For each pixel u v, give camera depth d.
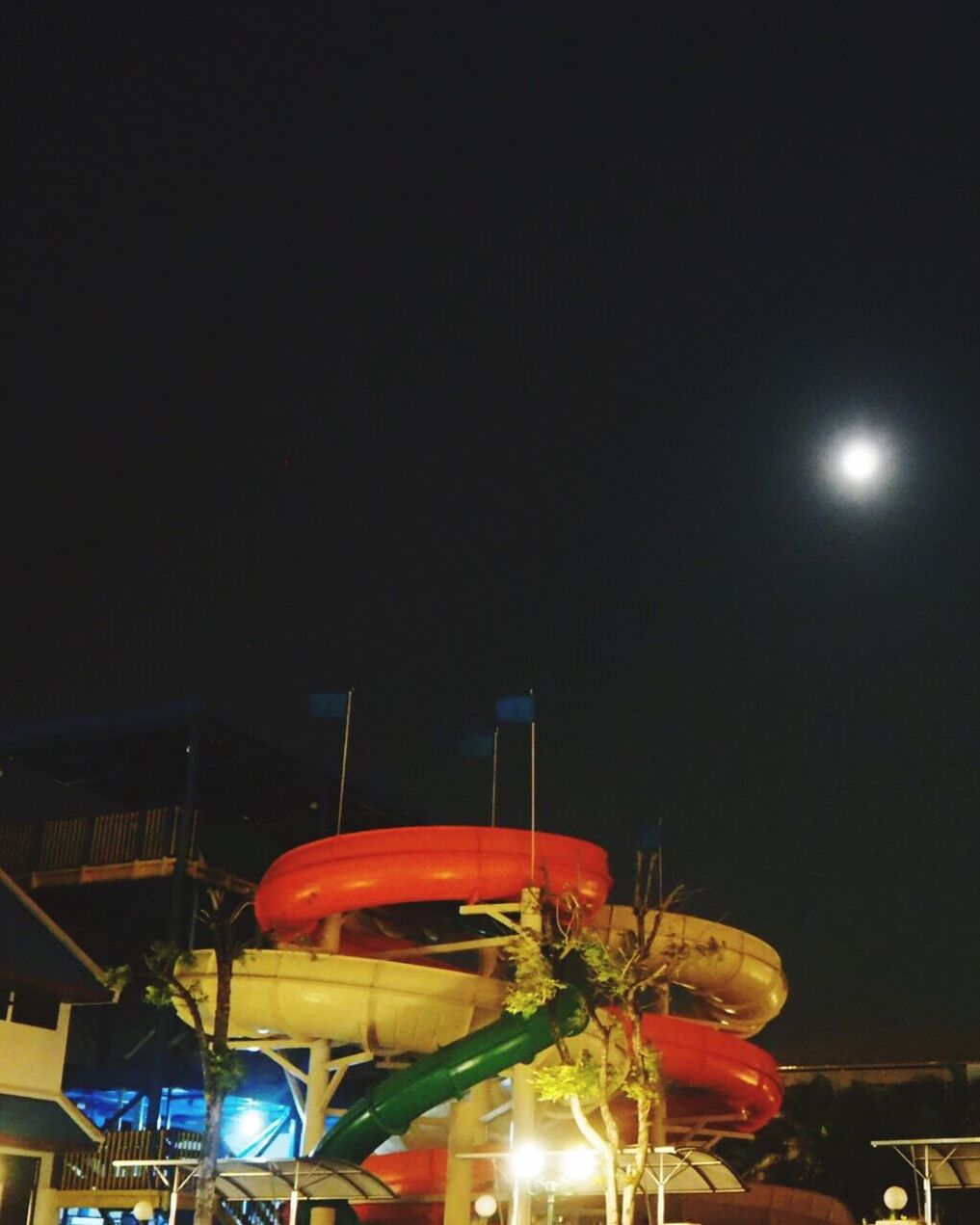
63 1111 38.44
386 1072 59.50
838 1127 65.75
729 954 48.22
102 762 59.34
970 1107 66.12
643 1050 28.12
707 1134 51.25
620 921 46.56
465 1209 43.22
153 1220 38.88
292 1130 57.78
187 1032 52.72
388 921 50.28
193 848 53.78
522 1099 41.62
